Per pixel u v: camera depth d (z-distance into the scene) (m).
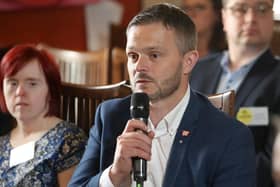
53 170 5.05
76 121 5.64
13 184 5.09
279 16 6.68
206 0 7.47
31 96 5.16
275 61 6.19
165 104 3.88
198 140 3.84
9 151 5.29
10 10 12.02
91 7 11.84
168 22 3.69
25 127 5.28
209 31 7.59
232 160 3.76
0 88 5.35
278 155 5.75
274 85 6.04
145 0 11.22
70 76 9.62
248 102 6.05
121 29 9.39
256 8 6.26
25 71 5.14
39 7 11.98
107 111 4.19
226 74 6.40
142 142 3.45
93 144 4.22
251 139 3.89
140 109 3.53
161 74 3.65
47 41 12.03
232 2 6.36
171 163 3.79
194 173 3.75
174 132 3.90
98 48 11.89
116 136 4.08
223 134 3.83
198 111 3.95
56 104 5.31
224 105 4.55
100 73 9.34
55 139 5.13
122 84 5.39
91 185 3.80
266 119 5.95
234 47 6.37
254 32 6.23
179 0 7.85
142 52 3.66
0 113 5.78
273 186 5.77
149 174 3.86
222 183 3.74
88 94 5.57
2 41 12.09
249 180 3.76
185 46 3.76
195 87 6.54
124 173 3.62
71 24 11.98
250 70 6.19
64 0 11.91
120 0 11.59
